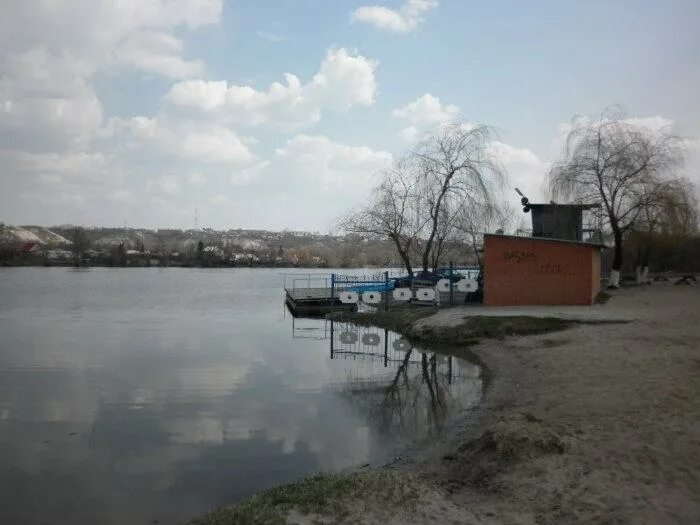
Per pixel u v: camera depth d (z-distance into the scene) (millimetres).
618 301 29953
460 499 7824
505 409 12867
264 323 34344
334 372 19312
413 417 13430
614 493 7164
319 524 6699
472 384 16656
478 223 36719
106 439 11945
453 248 39125
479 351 21422
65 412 14086
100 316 37469
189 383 17469
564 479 7754
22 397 15617
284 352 23469
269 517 6879
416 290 33906
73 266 134625
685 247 51688
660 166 37344
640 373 13859
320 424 12961
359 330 30359
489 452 9250
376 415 13719
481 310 27578
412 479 8336
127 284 76188
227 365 20547
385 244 41094
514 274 29031
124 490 9227
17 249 135500
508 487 7828
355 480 8172
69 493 9133
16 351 23406
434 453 10516
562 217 38469
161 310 42188
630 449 8523
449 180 37000
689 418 9766
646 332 19875
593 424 9953
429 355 22219
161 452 11078
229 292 63812
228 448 11305
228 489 9227
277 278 97688
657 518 6469
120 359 21656
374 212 38219
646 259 48594
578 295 28031
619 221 38844
